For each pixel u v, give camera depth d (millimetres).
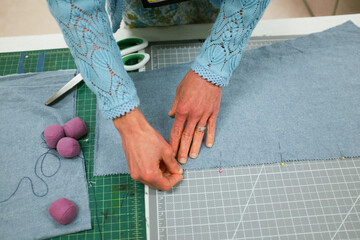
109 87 563
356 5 1741
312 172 753
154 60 917
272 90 858
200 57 649
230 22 596
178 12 944
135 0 854
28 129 797
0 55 930
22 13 1776
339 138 787
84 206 715
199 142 752
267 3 591
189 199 720
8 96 833
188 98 670
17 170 748
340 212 707
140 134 601
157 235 685
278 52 919
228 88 861
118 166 756
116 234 696
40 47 945
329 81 869
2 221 692
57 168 752
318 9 1789
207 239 678
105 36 562
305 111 824
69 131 761
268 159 760
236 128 800
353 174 752
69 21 513
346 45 922
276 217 700
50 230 688
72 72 887
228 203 715
